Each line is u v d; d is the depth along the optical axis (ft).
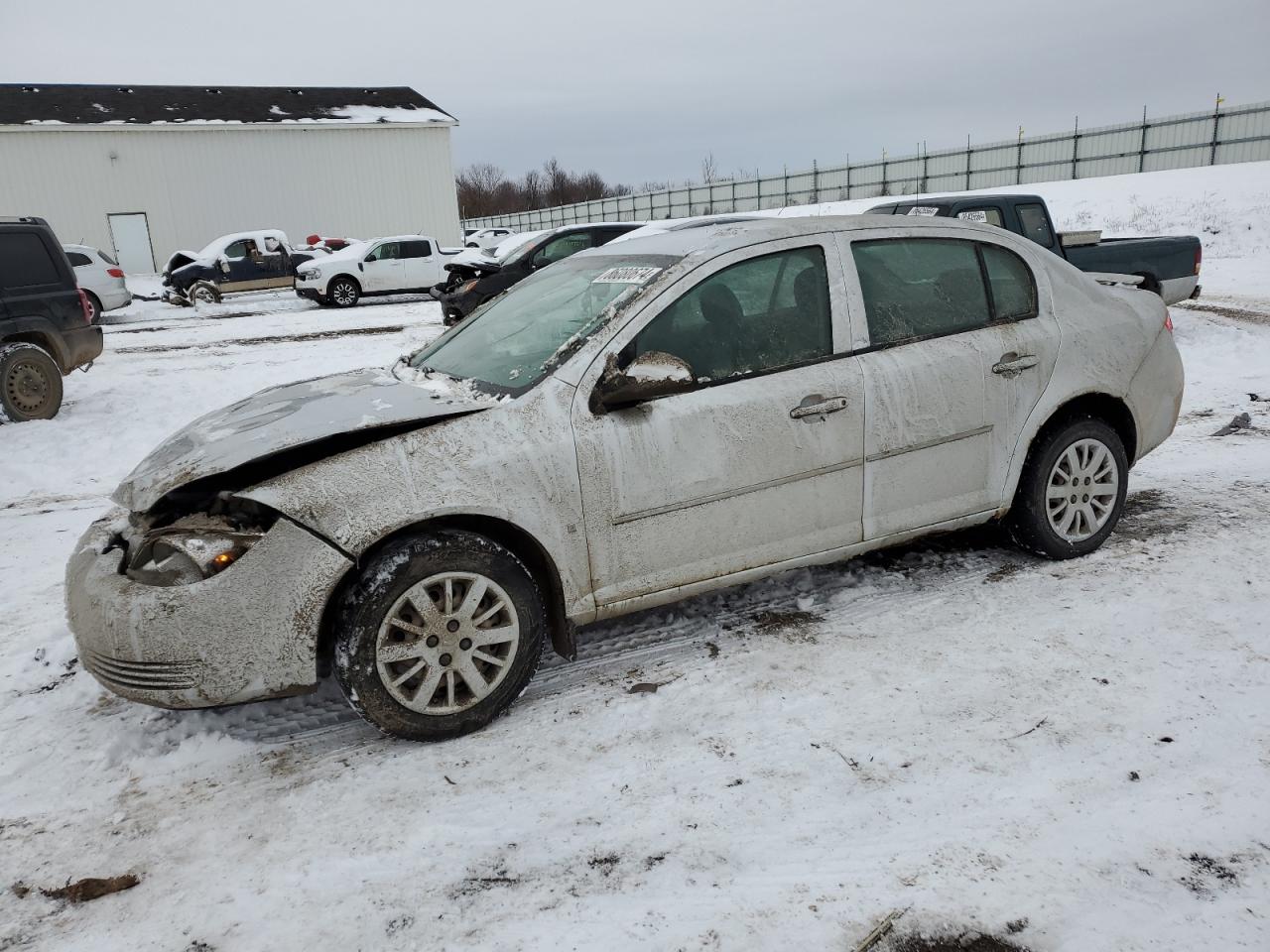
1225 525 14.85
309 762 9.69
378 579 9.30
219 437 10.36
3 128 102.22
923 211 32.27
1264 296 47.88
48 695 11.43
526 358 11.09
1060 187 108.37
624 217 180.65
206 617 8.98
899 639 11.69
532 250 49.60
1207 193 89.71
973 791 8.58
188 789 9.30
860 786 8.77
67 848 8.45
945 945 6.86
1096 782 8.60
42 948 7.25
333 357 42.16
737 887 7.55
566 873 7.82
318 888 7.76
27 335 29.60
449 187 127.65
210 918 7.47
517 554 10.52
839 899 7.34
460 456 9.74
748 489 11.12
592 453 10.23
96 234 109.19
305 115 119.03
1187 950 6.66
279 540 9.13
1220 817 8.02
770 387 11.18
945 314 12.54
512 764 9.45
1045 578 13.23
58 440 25.96
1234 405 24.30
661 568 10.86
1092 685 10.28
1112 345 13.61
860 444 11.71
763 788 8.82
